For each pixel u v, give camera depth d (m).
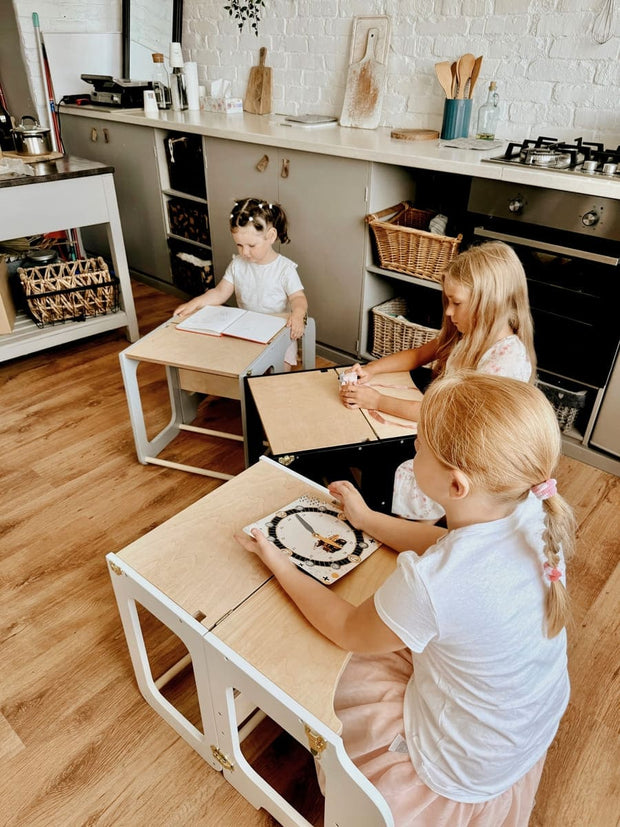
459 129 2.42
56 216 2.59
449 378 0.83
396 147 2.31
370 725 0.97
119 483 2.06
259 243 2.17
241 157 2.77
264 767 1.25
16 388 2.63
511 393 0.78
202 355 1.80
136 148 3.30
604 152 2.01
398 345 2.53
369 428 1.47
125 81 3.49
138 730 1.32
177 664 1.42
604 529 1.86
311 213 2.59
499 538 0.80
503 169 1.93
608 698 1.38
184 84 3.32
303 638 0.94
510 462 0.75
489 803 0.92
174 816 1.17
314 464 1.41
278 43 3.08
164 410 2.48
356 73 2.78
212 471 2.08
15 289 2.91
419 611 0.79
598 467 2.13
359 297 2.58
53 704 1.37
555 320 2.03
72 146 3.77
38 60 3.49
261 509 1.19
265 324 1.99
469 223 2.48
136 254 3.73
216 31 3.34
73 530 1.86
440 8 2.44
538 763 1.02
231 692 1.01
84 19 3.54
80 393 2.60
